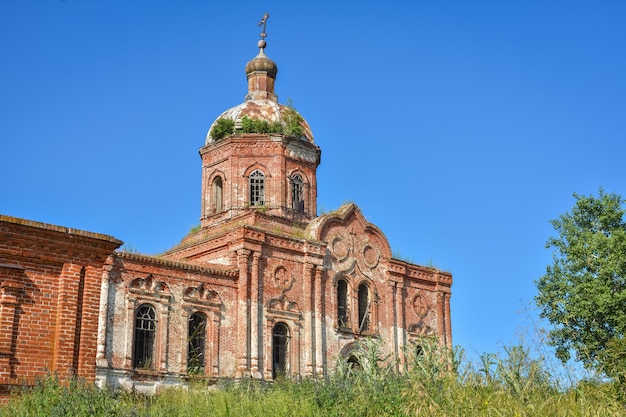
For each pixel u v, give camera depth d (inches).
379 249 1713.8
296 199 1680.6
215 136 1705.2
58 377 614.2
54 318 623.5
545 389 657.6
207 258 1523.1
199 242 1536.7
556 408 621.0
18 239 609.3
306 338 1513.3
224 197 1656.0
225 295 1427.2
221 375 1378.0
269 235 1502.2
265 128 1675.7
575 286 1455.5
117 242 657.6
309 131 1756.9
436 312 1791.3
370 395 749.9
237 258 1456.7
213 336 1384.1
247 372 1392.7
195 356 1362.0
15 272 608.4
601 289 1401.3
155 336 1317.7
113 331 1257.4
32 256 615.5
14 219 604.1
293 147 1692.9
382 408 706.2
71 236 634.2
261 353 1430.9
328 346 1544.0
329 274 1593.3
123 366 1253.1
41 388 605.3
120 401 756.6
